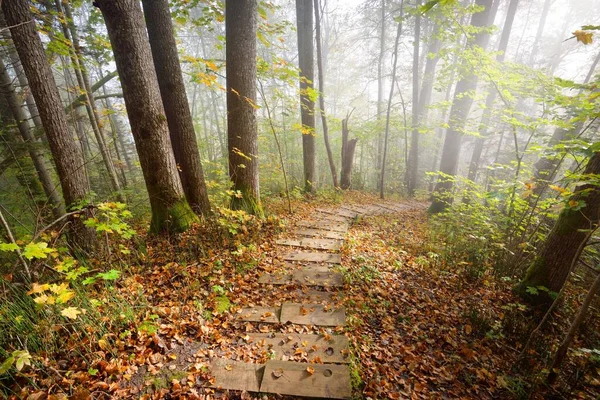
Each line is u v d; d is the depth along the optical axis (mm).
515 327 4098
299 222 7422
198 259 4781
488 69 6262
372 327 3840
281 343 3291
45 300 2484
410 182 15523
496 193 5086
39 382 2467
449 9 7234
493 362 3486
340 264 5246
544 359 3588
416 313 4254
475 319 4094
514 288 4984
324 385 2729
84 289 3557
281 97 9344
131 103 4770
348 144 12391
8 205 7477
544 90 5609
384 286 4805
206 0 6297
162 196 5230
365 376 3000
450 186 10469
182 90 5676
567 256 4398
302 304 4039
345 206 9844
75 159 5234
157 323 3281
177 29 9031
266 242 5895
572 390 3090
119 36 4453
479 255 5844
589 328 4219
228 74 6430
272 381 2736
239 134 6605
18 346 2680
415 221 9250
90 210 3996
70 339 2844
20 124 7941
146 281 4121
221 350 3121
